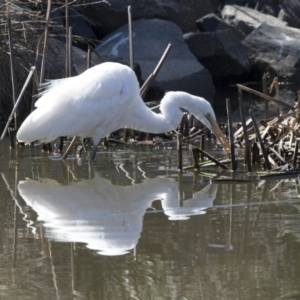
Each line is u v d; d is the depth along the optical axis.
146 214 8.40
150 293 5.73
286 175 10.88
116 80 12.23
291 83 29.11
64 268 6.34
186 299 5.62
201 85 27.06
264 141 13.07
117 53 25.95
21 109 18.22
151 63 26.41
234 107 21.97
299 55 29.27
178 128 15.53
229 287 5.85
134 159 12.89
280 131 13.12
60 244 7.09
